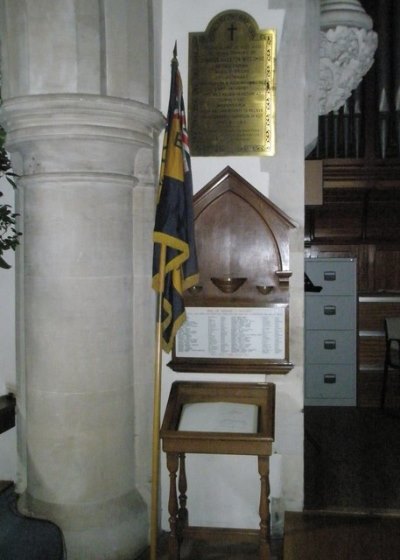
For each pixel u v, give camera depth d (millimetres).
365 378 5121
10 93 2705
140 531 2893
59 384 2750
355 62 3518
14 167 2939
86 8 2604
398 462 3811
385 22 4363
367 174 4797
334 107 3744
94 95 2582
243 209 3059
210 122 3078
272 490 3068
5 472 3287
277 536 3014
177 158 2725
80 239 2713
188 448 2555
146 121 2779
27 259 2814
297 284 3061
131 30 2727
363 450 4043
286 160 3047
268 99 3045
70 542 2729
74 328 2729
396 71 4375
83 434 2762
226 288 3033
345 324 5039
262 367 3041
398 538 2846
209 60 3072
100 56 2639
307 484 3445
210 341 3094
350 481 3498
